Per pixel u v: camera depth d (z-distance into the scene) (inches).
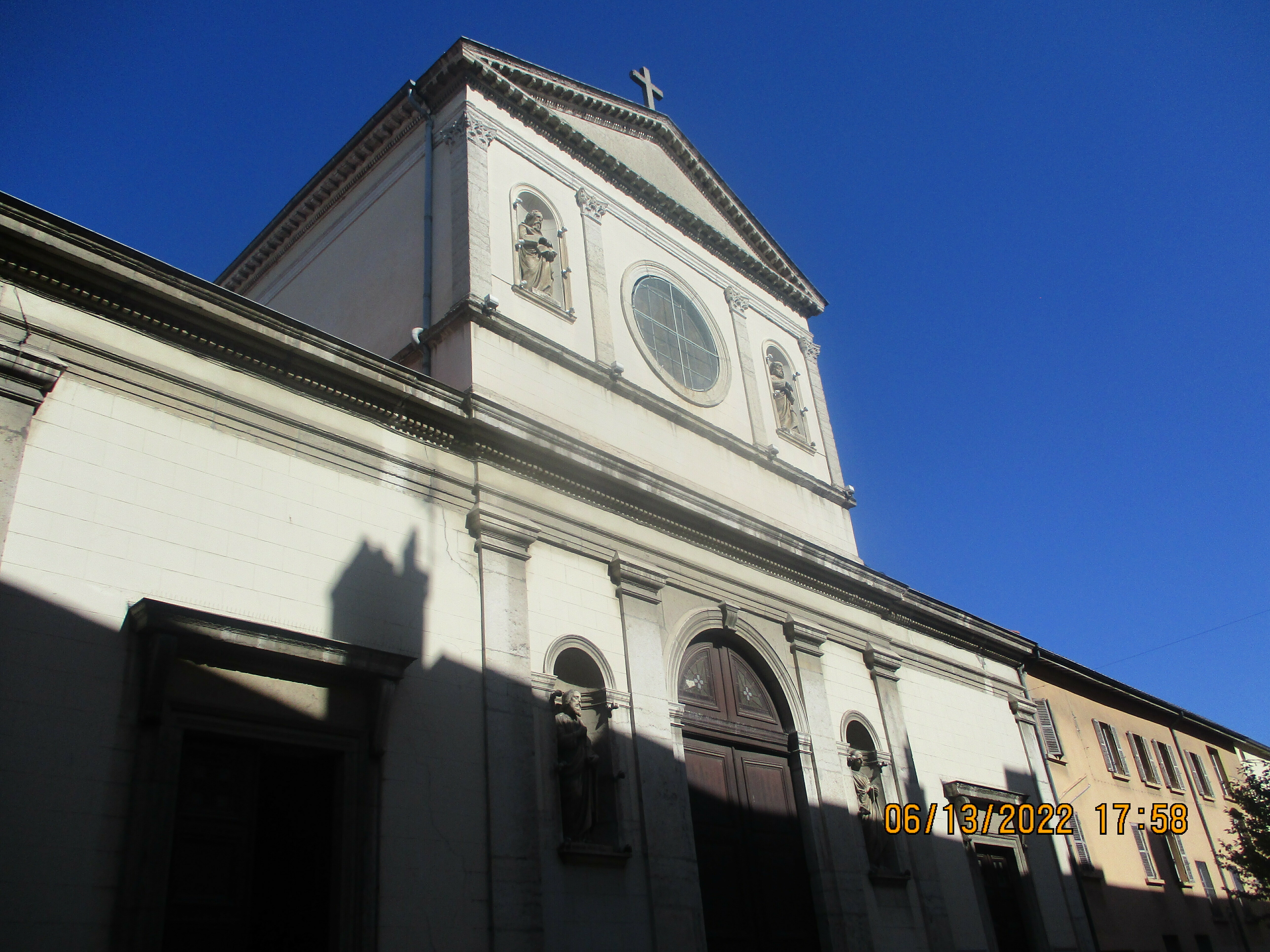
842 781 711.7
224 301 478.3
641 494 654.5
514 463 593.6
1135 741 1201.4
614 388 707.4
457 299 645.9
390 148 789.2
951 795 808.9
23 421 402.9
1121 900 990.4
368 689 470.9
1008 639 989.2
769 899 633.6
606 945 510.9
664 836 565.9
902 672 841.5
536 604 567.8
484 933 462.6
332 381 519.5
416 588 516.4
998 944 789.9
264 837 442.0
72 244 434.9
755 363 880.3
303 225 856.9
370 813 446.3
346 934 418.6
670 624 647.1
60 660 384.5
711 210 941.8
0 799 353.1
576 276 735.1
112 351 443.8
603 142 840.9
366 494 517.7
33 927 346.0
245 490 469.4
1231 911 1189.7
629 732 583.5
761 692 706.2
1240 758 1472.7
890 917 691.4
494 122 735.7
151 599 404.8
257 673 438.0
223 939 403.2
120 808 380.8
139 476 434.6
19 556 386.9
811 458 884.6
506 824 490.9
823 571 782.5
